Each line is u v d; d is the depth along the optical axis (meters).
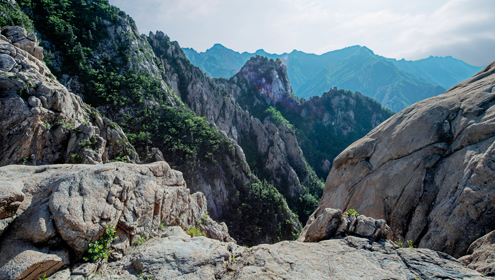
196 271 8.92
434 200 14.98
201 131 73.12
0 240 7.60
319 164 137.00
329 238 12.56
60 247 8.26
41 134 26.19
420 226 14.80
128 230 10.37
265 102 164.50
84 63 61.72
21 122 24.53
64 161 27.77
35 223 8.02
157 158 52.75
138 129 61.16
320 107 177.62
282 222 71.50
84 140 29.08
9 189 7.97
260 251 10.54
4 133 23.88
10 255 7.29
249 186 73.44
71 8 75.31
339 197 21.78
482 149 13.98
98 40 71.62
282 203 75.12
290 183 96.44
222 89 124.06
